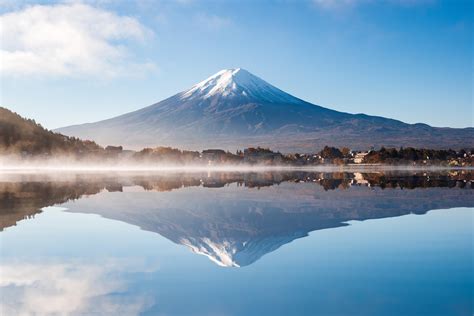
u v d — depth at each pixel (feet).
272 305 35.55
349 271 44.73
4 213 86.58
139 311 34.45
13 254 51.62
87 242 58.29
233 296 37.52
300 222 76.13
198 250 53.83
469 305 35.27
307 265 46.96
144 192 140.56
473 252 52.60
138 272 44.39
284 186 177.37
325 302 36.09
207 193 138.31
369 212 89.66
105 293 38.27
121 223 74.13
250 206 100.01
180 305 35.58
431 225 72.43
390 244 57.16
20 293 38.24
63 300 36.63
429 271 44.60
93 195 127.54
